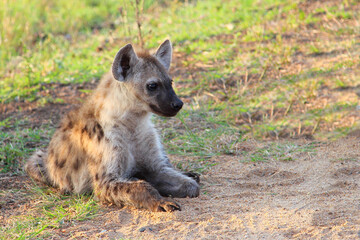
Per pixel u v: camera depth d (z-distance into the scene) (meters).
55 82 14.70
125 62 8.33
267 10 17.59
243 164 9.67
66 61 16.66
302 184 8.48
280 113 11.75
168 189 8.52
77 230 7.18
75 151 8.80
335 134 10.59
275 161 9.69
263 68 13.52
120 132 8.53
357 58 13.12
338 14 15.91
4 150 10.67
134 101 8.45
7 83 15.10
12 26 18.94
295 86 12.52
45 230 7.25
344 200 7.45
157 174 8.98
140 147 8.88
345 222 6.61
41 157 9.87
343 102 11.59
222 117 11.88
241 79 13.40
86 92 13.84
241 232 6.61
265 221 6.88
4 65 16.61
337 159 9.41
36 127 12.19
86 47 17.92
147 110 8.48
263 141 10.77
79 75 15.09
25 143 11.30
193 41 16.33
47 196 8.70
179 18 18.86
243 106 12.27
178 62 14.84
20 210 8.18
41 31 19.92
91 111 8.76
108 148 8.36
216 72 13.91
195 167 9.71
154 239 6.63
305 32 15.29
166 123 11.83
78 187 8.76
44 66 15.88
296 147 10.18
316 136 10.69
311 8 16.88
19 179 9.66
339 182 8.29
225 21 17.44
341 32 14.79
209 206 7.66
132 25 18.62
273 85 12.84
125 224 7.29
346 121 10.95
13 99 13.85
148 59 8.51
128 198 7.76
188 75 13.98
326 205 7.31
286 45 14.55
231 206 7.59
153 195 7.64
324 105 11.63
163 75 8.43
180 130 11.53
